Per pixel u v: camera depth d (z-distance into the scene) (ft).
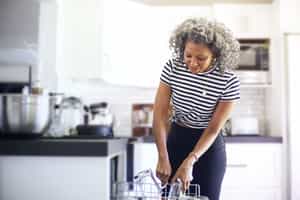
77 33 9.57
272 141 9.52
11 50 6.35
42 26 6.98
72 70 9.50
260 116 11.55
